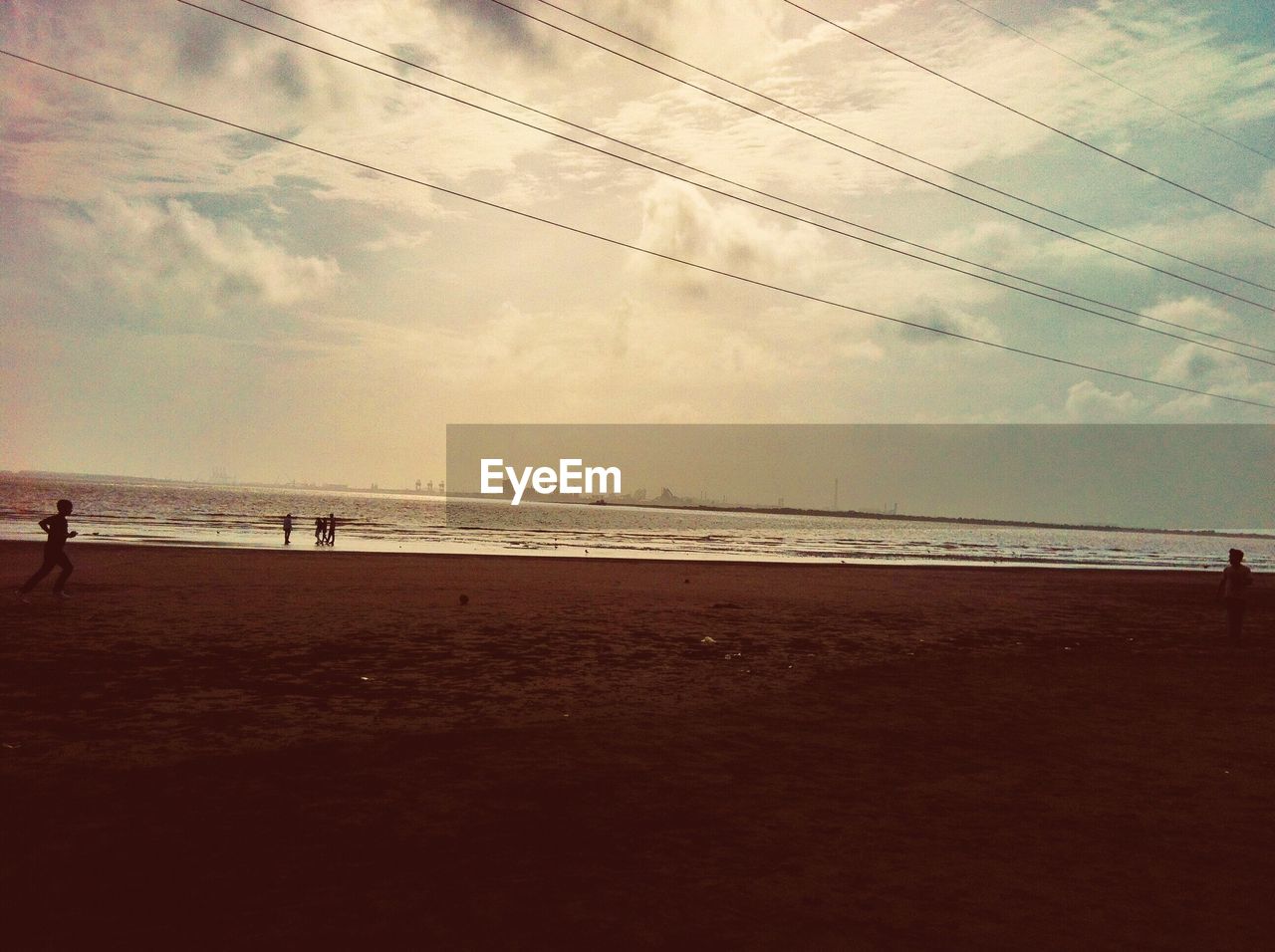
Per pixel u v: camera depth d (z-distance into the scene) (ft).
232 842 18.95
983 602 94.53
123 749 26.66
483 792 23.36
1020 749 30.53
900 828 21.39
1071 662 53.47
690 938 14.90
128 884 16.53
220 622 57.16
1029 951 14.85
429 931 14.85
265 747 27.37
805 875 18.03
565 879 17.42
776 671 46.34
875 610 82.17
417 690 37.70
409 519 460.96
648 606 78.28
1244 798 25.16
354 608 68.18
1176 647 62.64
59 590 67.00
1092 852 20.03
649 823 21.18
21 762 24.85
